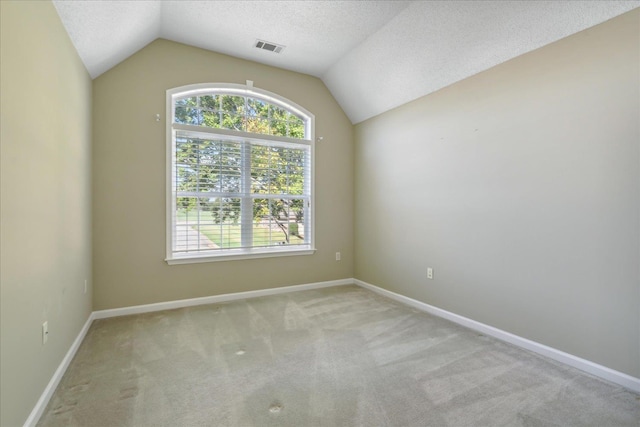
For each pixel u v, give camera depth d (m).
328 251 4.32
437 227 3.21
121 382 1.95
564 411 1.68
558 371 2.10
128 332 2.72
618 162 1.94
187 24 3.06
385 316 3.16
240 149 3.78
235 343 2.51
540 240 2.35
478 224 2.80
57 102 1.97
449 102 3.08
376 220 4.07
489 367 2.15
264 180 3.93
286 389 1.88
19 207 1.44
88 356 2.28
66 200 2.16
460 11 2.50
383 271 3.96
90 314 2.92
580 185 2.12
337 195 4.39
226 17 2.93
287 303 3.56
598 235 2.04
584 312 2.11
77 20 2.13
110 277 3.09
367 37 3.23
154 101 3.28
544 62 2.31
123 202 3.15
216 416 1.64
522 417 1.63
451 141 3.06
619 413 1.67
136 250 3.21
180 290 3.42
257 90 3.79
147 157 3.25
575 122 2.14
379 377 2.02
